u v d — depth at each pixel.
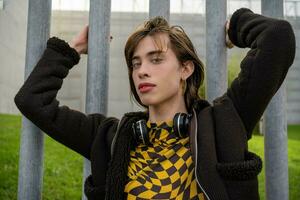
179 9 5.19
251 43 1.19
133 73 1.18
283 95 1.43
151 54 1.13
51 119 1.24
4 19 4.23
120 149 1.13
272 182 1.41
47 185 3.28
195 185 1.04
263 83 1.09
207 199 1.00
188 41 1.20
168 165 1.07
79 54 1.44
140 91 1.13
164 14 1.43
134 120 1.18
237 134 1.08
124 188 1.09
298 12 4.46
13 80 4.41
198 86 1.23
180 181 1.04
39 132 1.39
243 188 1.02
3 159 3.41
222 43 1.40
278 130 1.41
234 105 1.13
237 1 4.40
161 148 1.11
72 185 3.31
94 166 1.20
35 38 1.41
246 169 1.01
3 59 4.23
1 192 3.14
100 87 1.40
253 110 1.11
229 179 1.02
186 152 1.08
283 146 1.42
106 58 1.42
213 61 1.40
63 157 3.61
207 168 1.02
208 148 1.05
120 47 4.95
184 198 1.02
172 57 1.15
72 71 4.65
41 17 1.41
